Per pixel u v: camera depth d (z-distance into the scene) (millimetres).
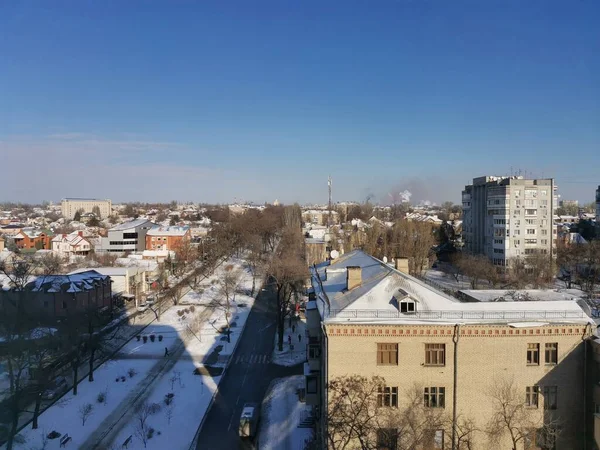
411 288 42562
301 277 107812
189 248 182750
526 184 146000
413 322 39406
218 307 122312
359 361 39625
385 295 42188
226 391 71375
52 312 96062
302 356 86375
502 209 145500
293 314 111062
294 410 62375
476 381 39312
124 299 123500
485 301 45062
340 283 51125
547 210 146250
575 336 39531
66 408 64875
